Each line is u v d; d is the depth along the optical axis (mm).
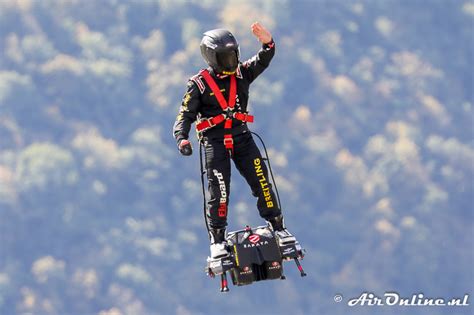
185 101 34875
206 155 35156
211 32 34719
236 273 34531
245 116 35219
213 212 35062
